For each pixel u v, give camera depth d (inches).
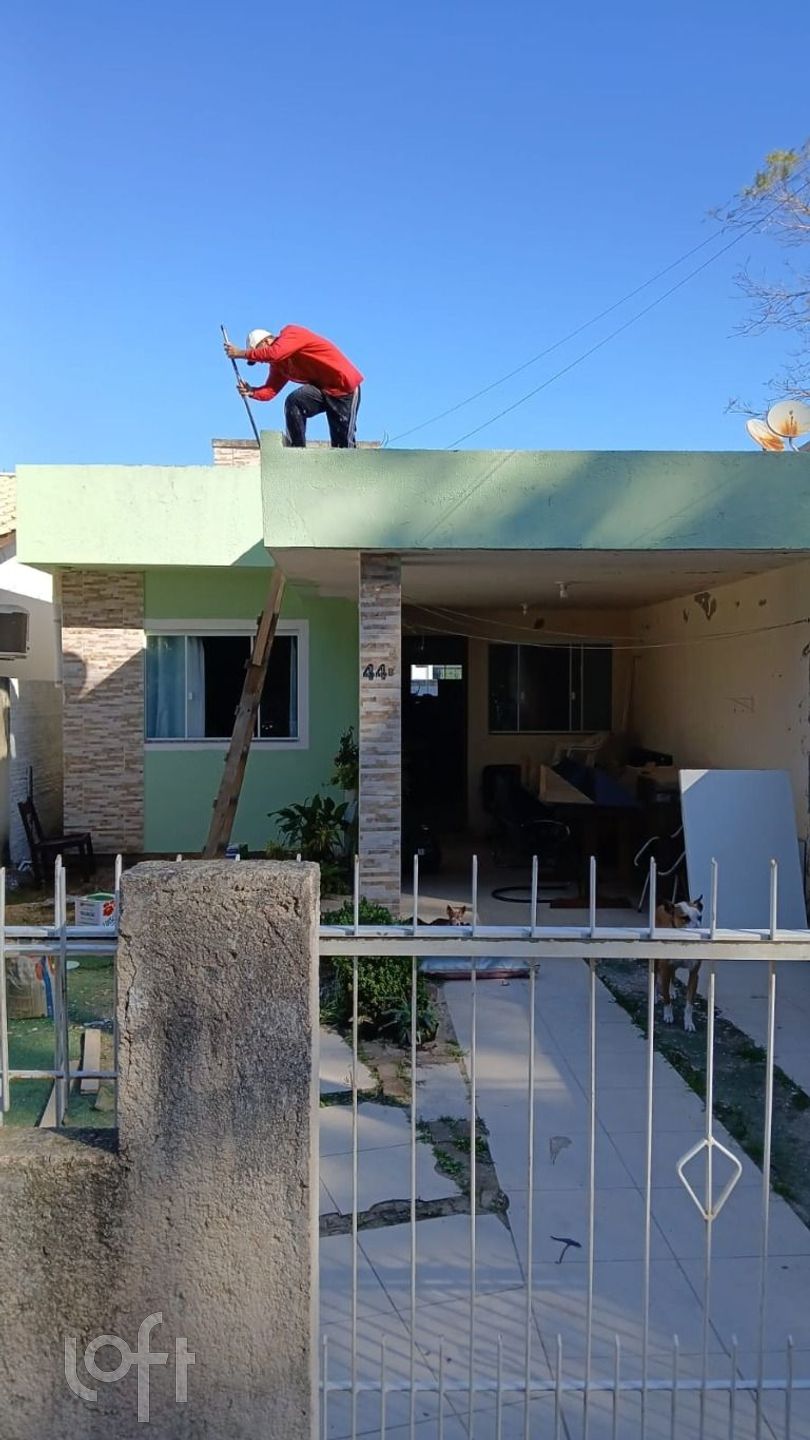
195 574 504.4
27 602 609.6
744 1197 178.9
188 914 96.1
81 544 473.4
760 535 315.9
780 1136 201.9
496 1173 187.6
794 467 315.3
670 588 460.1
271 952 96.5
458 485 317.1
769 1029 107.4
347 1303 147.6
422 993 259.4
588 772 449.4
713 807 355.6
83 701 502.9
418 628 579.8
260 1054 97.0
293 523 316.8
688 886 350.3
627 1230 168.2
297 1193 98.0
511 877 462.6
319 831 459.2
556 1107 216.7
